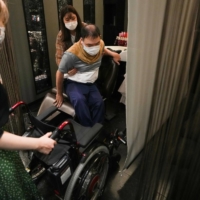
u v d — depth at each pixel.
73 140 1.00
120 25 2.86
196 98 0.69
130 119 1.05
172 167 0.88
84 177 1.06
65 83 1.67
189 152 0.81
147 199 1.03
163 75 0.77
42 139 0.79
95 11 2.79
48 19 2.27
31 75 2.35
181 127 0.76
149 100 1.03
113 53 1.74
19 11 1.98
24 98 2.37
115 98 2.48
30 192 0.94
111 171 1.49
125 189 1.36
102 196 1.31
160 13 0.72
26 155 1.38
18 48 2.10
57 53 1.92
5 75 1.59
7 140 0.65
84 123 1.55
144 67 0.90
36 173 1.11
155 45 0.81
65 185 1.00
